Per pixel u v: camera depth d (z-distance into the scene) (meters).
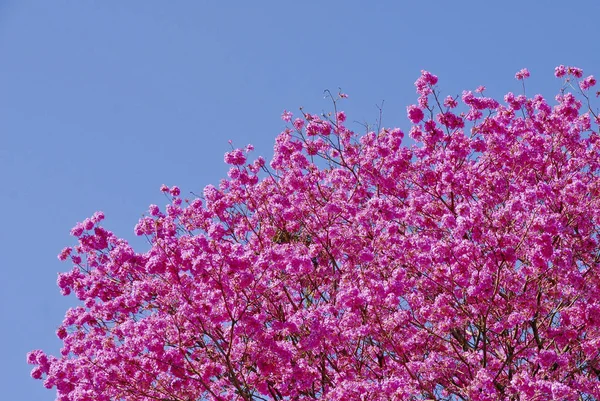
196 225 17.86
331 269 15.87
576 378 13.74
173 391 13.97
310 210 16.92
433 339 14.48
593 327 13.95
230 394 14.59
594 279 14.59
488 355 14.13
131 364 13.71
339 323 13.84
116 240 17.06
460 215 13.66
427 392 13.71
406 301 14.50
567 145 17.88
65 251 17.06
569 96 17.78
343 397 12.57
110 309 16.31
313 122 18.05
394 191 17.42
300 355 14.48
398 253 14.77
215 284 13.49
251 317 13.69
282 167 18.50
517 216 13.64
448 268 13.83
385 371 14.33
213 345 14.29
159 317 14.03
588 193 16.41
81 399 13.30
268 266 13.80
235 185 18.62
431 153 17.09
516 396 13.19
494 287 13.73
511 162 16.94
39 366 14.17
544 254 13.23
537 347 14.12
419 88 16.91
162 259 13.51
